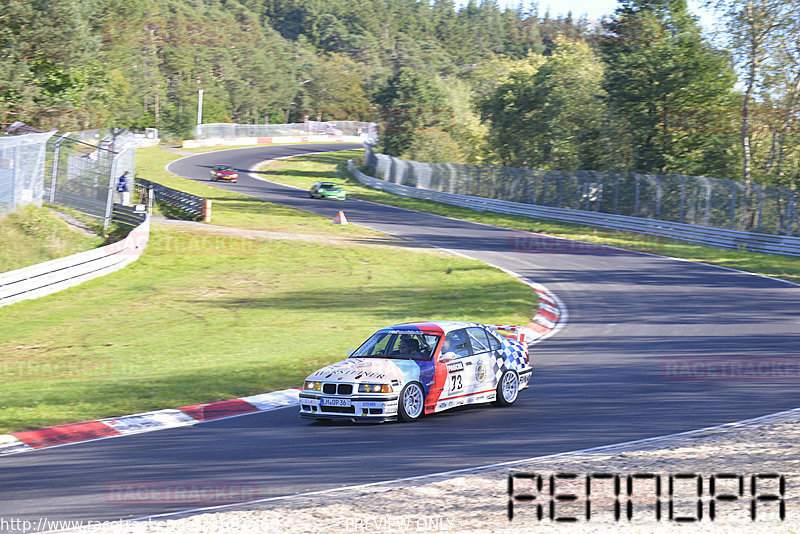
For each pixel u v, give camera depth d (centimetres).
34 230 3209
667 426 972
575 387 1279
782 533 593
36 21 4328
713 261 3275
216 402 1232
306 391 1083
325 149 11000
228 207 4984
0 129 4384
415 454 877
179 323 2169
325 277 2931
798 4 4500
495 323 2000
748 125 5059
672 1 5641
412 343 1155
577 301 2383
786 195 3647
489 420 1062
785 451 821
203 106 13850
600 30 6147
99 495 748
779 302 2270
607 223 4409
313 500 709
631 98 5328
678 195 4278
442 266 3144
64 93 4847
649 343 1689
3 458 936
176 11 16175
